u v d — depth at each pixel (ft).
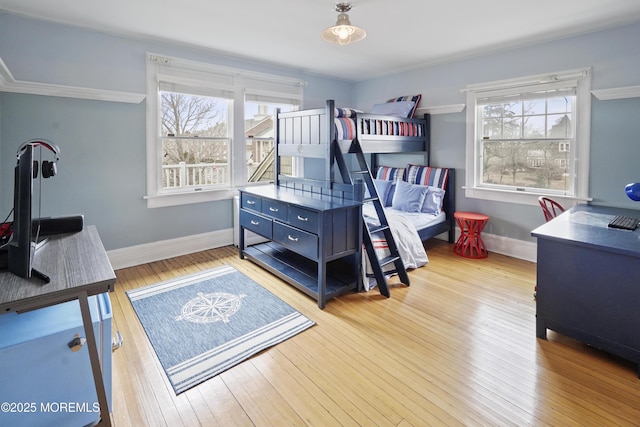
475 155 13.87
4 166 9.60
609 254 6.52
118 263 11.85
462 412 5.52
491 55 13.04
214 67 13.21
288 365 6.75
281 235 10.59
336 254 9.37
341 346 7.39
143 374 6.46
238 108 14.15
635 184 8.36
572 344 7.39
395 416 5.46
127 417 5.44
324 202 9.84
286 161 17.07
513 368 6.61
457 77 14.12
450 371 6.54
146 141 11.99
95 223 11.28
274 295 9.87
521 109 12.71
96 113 10.95
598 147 10.84
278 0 8.63
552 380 6.25
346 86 18.19
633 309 6.32
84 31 10.50
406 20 9.98
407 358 6.96
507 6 9.08
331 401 5.80
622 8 9.21
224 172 14.28
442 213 14.33
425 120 15.01
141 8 9.15
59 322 4.85
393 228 11.66
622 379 6.26
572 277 7.04
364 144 12.09
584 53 10.87
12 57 9.47
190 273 11.44
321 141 10.62
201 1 8.74
